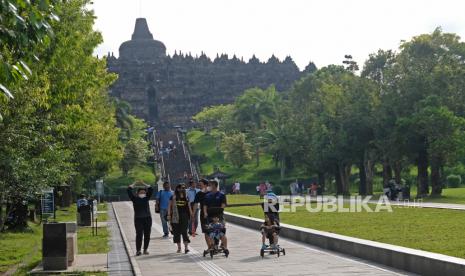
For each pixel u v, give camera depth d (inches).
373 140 3174.2
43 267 888.9
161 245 1200.2
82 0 1605.6
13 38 521.0
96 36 1704.0
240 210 2256.4
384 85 3134.8
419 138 2856.8
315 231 1135.0
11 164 1185.4
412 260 760.3
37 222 1971.0
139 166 6087.6
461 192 3031.5
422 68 3021.7
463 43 3189.0
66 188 2891.2
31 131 1238.3
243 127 6441.9
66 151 1493.6
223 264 892.0
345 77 3855.8
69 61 1504.7
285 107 5103.3
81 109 1713.8
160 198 1365.7
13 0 500.1
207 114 7785.4
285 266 847.1
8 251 1183.6
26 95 1127.6
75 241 1025.5
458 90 3024.1
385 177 3405.5
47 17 532.7
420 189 2940.5
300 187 4284.0
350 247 943.7
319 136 3641.7
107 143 2709.2
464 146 2721.5
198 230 1553.9
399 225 1309.1
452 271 675.4
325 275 754.2
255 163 6225.4
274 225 971.3
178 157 6343.5
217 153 6658.5
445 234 1083.3
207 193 994.1
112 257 1045.8
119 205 3366.1
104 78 2092.8
